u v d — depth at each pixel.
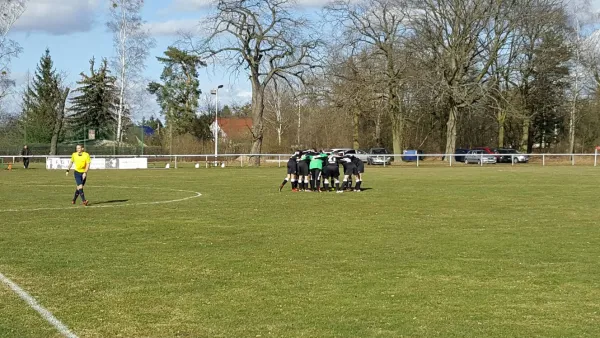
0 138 69.62
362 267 10.52
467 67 55.94
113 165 49.09
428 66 55.09
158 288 9.09
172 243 12.94
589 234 14.09
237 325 7.35
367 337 6.92
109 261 11.02
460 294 8.73
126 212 18.50
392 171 45.50
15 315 7.75
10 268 10.41
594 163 56.09
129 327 7.28
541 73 62.28
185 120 85.00
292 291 8.91
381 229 14.95
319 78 54.84
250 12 53.16
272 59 54.75
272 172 43.31
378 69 56.47
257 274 10.00
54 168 48.41
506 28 55.03
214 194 24.84
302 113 79.75
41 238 13.54
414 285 9.25
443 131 76.00
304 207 19.88
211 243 12.94
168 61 86.06
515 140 78.31
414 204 20.78
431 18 54.78
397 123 59.66
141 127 61.94
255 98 55.41
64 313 7.83
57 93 76.31
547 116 74.50
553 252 11.85
